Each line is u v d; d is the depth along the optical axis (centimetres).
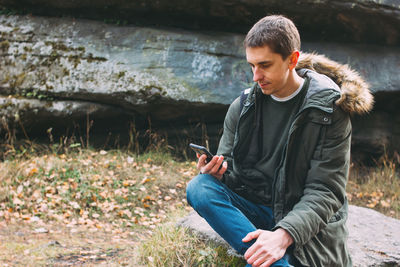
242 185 248
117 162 572
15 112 568
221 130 637
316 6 584
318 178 217
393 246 302
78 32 608
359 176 638
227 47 616
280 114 231
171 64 596
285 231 204
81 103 581
